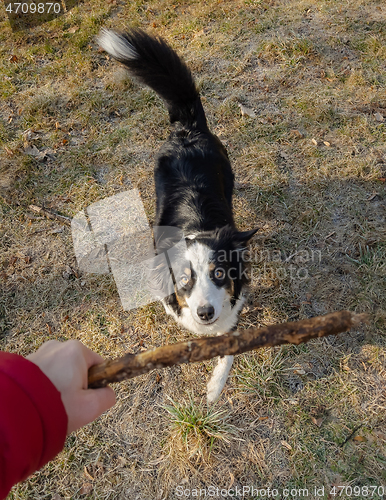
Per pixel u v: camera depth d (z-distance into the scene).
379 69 1.49
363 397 0.87
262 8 1.76
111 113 1.45
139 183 1.26
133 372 0.41
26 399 0.25
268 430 0.84
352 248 1.09
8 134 1.38
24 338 0.99
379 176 1.21
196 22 1.72
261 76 1.51
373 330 0.95
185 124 1.12
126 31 1.06
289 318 1.00
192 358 0.44
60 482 0.80
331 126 1.35
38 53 1.69
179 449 0.82
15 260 1.12
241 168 1.27
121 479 0.80
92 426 0.86
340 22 1.66
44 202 1.23
